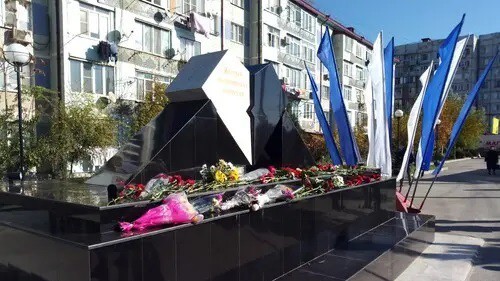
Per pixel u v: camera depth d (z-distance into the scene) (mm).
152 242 3000
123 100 16844
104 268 2703
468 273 5504
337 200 5336
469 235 7773
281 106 6812
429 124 8672
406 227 6324
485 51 69688
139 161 4719
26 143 11766
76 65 15438
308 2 30000
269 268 4090
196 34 20797
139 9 17797
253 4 24922
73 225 3262
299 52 29188
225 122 5668
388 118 8680
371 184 6336
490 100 69500
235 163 5793
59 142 12148
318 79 31578
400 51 70688
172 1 19438
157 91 16359
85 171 13430
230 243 3660
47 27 14938
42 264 3064
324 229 5016
